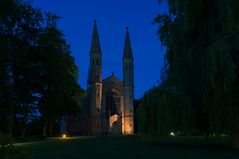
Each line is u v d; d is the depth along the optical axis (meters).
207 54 17.03
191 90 18.70
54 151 21.44
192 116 18.25
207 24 18.84
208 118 17.95
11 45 34.81
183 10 19.52
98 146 26.41
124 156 17.22
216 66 16.52
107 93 89.06
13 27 35.25
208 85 16.92
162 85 20.11
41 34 37.00
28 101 37.84
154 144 27.33
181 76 19.06
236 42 16.91
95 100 86.06
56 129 84.62
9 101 35.94
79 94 52.50
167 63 20.62
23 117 39.75
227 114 16.78
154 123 19.30
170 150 20.16
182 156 16.36
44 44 36.59
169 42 20.36
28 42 36.12
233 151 18.27
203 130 19.70
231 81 16.38
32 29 36.59
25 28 36.19
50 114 42.12
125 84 90.25
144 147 23.59
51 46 37.12
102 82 89.06
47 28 37.75
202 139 35.53
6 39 34.75
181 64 19.17
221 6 17.44
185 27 19.25
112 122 86.94
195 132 19.92
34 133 66.75
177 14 22.17
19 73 35.50
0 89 34.69
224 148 20.44
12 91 35.78
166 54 20.78
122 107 89.50
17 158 8.14
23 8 35.88
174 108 18.44
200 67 18.02
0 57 33.66
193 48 18.75
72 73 42.75
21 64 34.31
